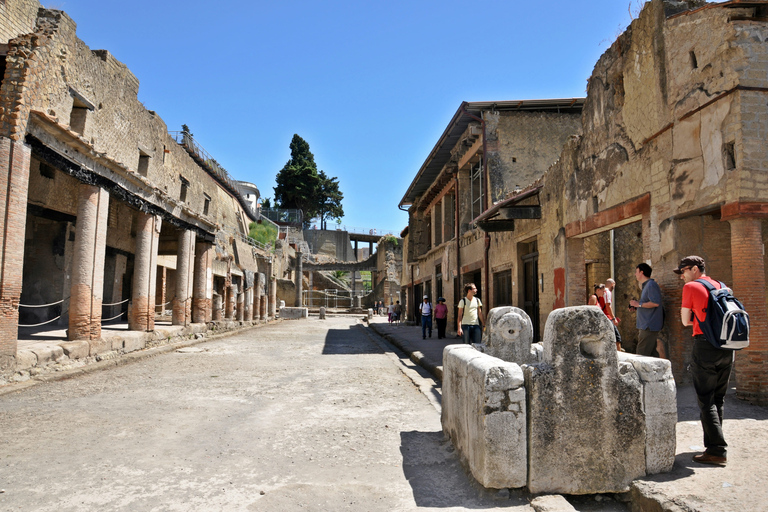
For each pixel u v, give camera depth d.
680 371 6.59
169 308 26.64
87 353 11.15
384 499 3.81
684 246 6.74
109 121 14.14
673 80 6.91
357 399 7.64
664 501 3.28
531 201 12.49
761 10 6.03
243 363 12.00
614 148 8.45
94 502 3.74
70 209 15.86
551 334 3.87
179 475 4.33
